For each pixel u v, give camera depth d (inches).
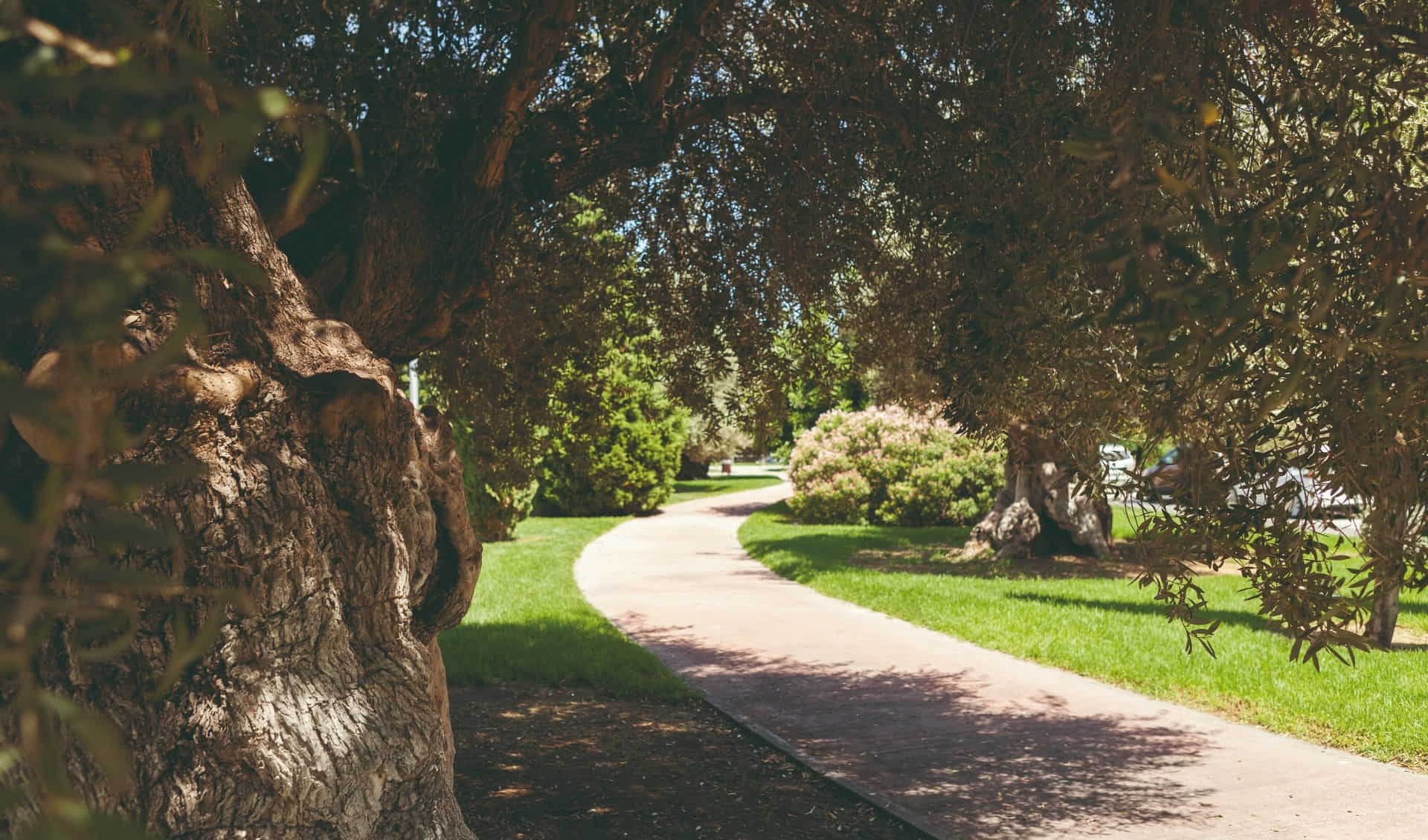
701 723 309.1
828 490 1068.5
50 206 25.6
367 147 154.3
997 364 132.9
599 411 283.1
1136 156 57.6
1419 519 94.0
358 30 154.3
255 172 155.9
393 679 115.7
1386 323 64.8
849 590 584.7
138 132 26.5
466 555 148.6
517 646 404.2
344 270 151.1
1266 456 102.0
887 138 184.7
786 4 209.5
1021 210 130.3
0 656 22.7
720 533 1039.0
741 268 247.1
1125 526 919.7
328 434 110.8
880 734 296.7
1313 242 68.8
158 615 95.6
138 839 20.8
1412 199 72.1
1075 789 244.1
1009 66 140.9
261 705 101.5
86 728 21.9
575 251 251.4
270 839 102.7
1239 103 106.8
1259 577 103.6
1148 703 331.9
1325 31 98.1
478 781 245.4
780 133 218.4
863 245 220.8
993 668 388.2
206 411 97.7
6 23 23.0
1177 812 228.2
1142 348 80.0
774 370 261.0
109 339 24.5
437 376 269.9
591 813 223.0
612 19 189.9
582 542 931.3
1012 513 734.5
